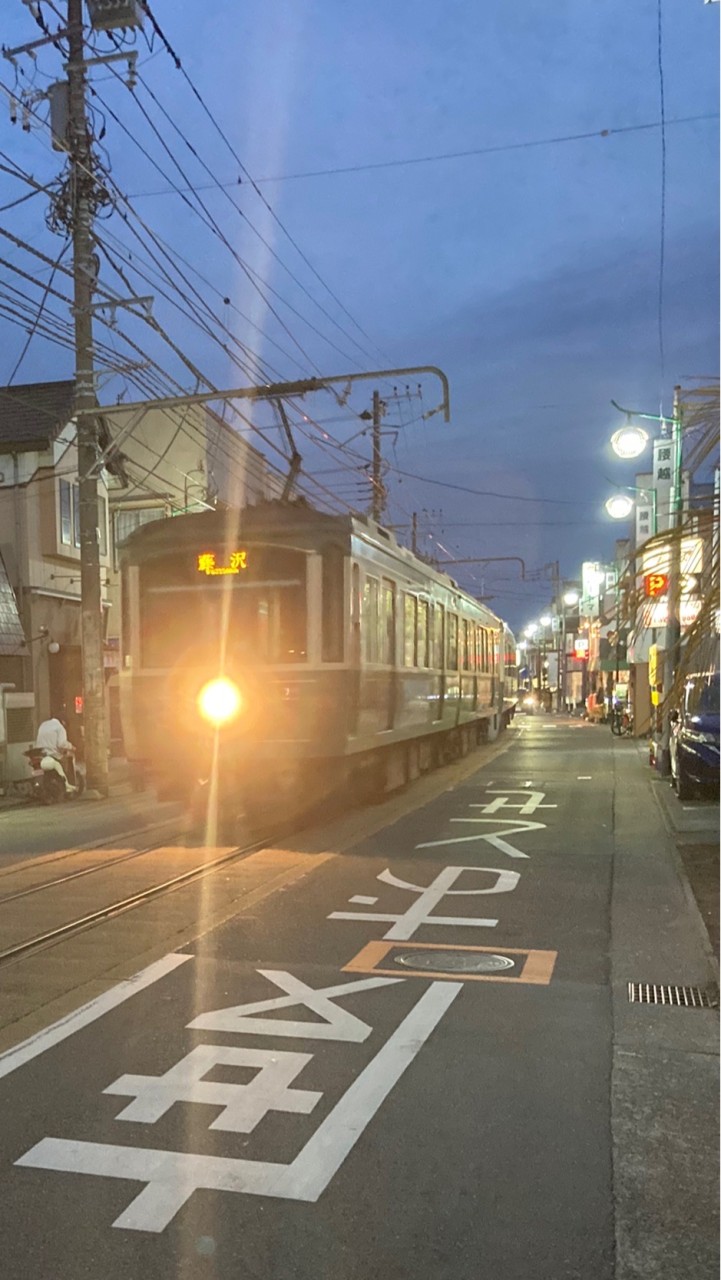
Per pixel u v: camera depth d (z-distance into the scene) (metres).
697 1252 3.16
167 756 11.57
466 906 7.84
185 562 11.65
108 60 13.33
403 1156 3.77
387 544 13.61
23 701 18.20
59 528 20.30
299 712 11.15
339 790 13.14
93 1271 3.08
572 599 54.22
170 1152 3.80
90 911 7.70
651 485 23.91
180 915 7.52
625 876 9.02
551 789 16.03
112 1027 5.15
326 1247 3.19
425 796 15.14
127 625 11.84
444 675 18.25
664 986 5.86
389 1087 4.39
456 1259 3.13
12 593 19.38
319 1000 5.56
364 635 12.20
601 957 6.45
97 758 16.25
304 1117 4.10
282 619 11.31
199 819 12.85
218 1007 5.44
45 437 19.59
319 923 7.29
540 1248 3.18
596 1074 4.55
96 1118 4.10
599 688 49.31
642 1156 3.78
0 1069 4.63
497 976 6.04
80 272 14.82
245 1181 3.59
